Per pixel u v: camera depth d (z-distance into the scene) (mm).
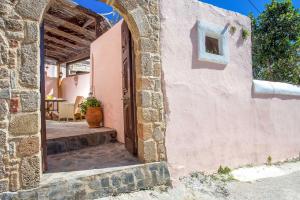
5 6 2543
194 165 4043
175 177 3770
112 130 5145
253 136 4973
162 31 3807
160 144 3645
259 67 8070
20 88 2568
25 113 2580
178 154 3848
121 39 4742
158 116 3656
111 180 3049
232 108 4676
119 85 5156
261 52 7684
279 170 4875
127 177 3184
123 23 4406
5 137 2469
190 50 4152
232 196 3535
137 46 3605
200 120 4184
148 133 3520
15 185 2484
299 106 6016
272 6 7480
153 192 3287
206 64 4367
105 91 5891
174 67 3912
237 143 4695
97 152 4121
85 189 2836
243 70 4938
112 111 5484
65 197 2693
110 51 5637
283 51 7332
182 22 4090
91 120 5672
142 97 3500
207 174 4164
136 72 3652
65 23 7227
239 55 4895
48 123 6824
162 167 3561
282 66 7445
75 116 7777
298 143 5863
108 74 5727
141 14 3564
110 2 3354
